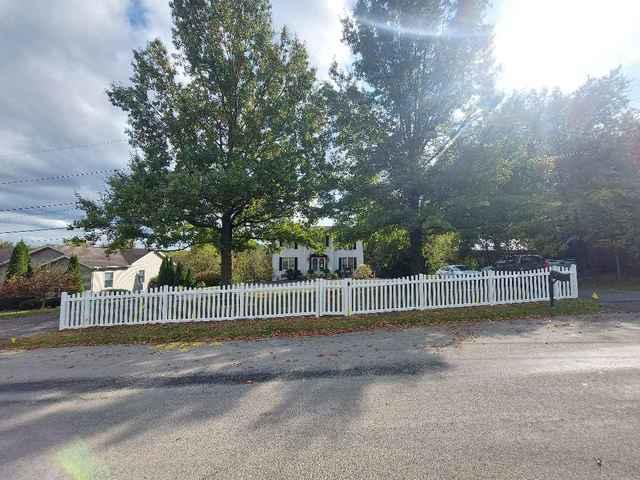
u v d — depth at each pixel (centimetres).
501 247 2264
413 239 1288
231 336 784
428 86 1198
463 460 275
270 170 1101
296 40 1313
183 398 432
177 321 917
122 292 954
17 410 407
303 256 4025
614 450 282
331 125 1242
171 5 1224
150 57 1221
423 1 1119
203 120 1246
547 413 354
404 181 1123
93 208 1135
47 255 2736
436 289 984
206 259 3073
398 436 317
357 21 1218
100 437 334
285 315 938
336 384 463
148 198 1031
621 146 1706
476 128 1148
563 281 1043
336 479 256
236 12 1216
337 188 1220
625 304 1017
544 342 638
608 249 2070
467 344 643
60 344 762
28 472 276
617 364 502
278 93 1292
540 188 1320
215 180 1034
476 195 1077
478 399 395
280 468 273
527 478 249
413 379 470
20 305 1844
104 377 529
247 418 367
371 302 955
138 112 1188
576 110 1873
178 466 280
